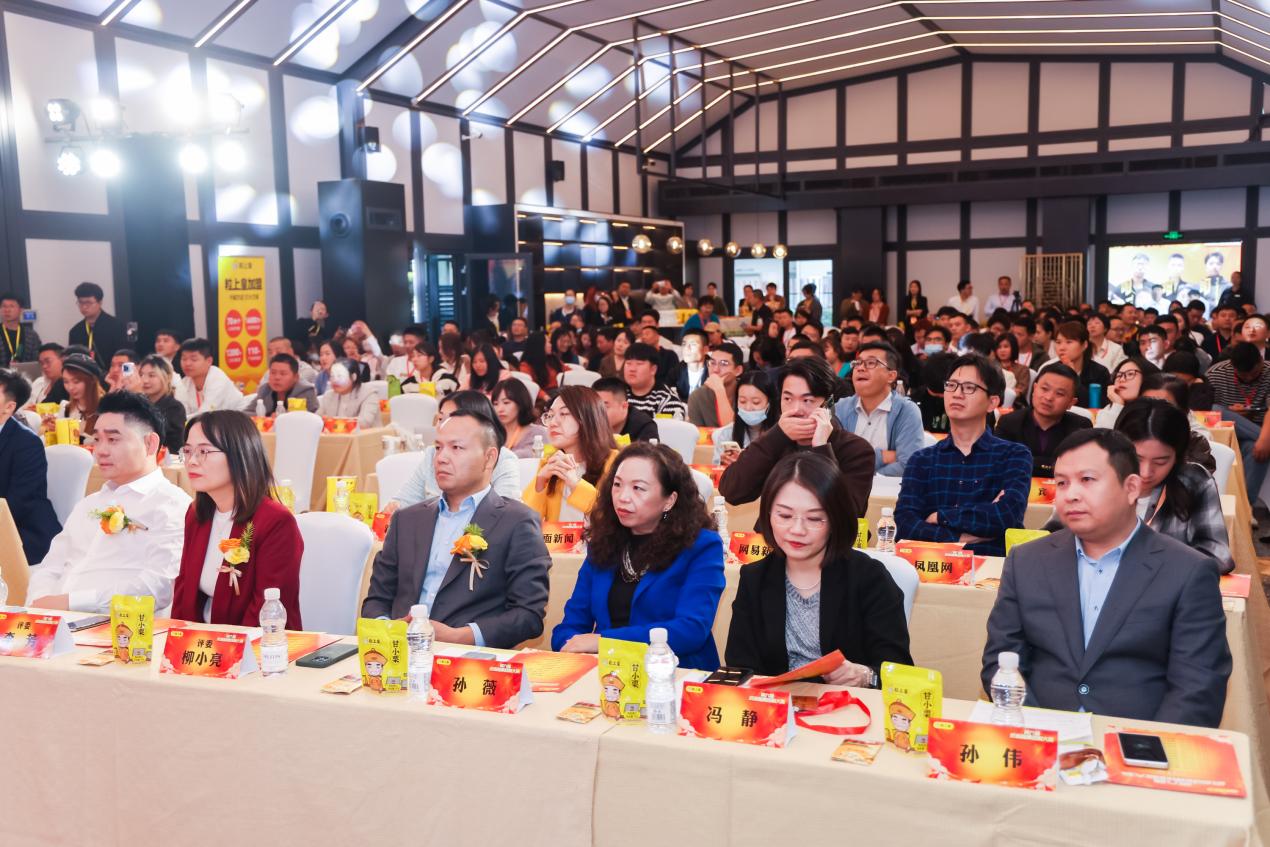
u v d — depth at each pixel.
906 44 16.06
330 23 11.88
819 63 16.66
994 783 1.84
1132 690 2.44
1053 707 2.51
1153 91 16.56
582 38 13.67
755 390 4.92
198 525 3.24
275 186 12.20
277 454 6.72
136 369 6.45
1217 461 4.71
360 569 3.38
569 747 2.10
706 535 2.99
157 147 10.15
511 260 14.44
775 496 2.58
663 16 12.94
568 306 15.20
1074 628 2.52
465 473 3.24
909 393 7.33
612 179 18.05
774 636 2.64
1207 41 14.88
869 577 2.61
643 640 2.85
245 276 11.38
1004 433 5.01
